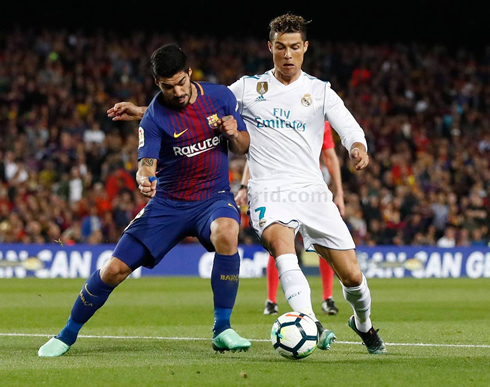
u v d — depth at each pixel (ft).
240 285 110.73
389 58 216.33
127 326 57.47
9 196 140.46
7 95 172.24
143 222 41.27
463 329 55.01
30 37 190.19
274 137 42.04
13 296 88.38
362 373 33.53
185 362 37.17
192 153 41.14
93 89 180.65
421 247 141.08
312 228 40.60
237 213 42.37
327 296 66.74
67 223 134.92
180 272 135.85
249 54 209.26
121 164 146.30
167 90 39.14
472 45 228.84
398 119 193.36
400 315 67.31
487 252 143.74
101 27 216.95
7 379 32.12
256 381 31.32
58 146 159.43
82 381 31.58
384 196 150.51
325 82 42.70
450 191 166.61
